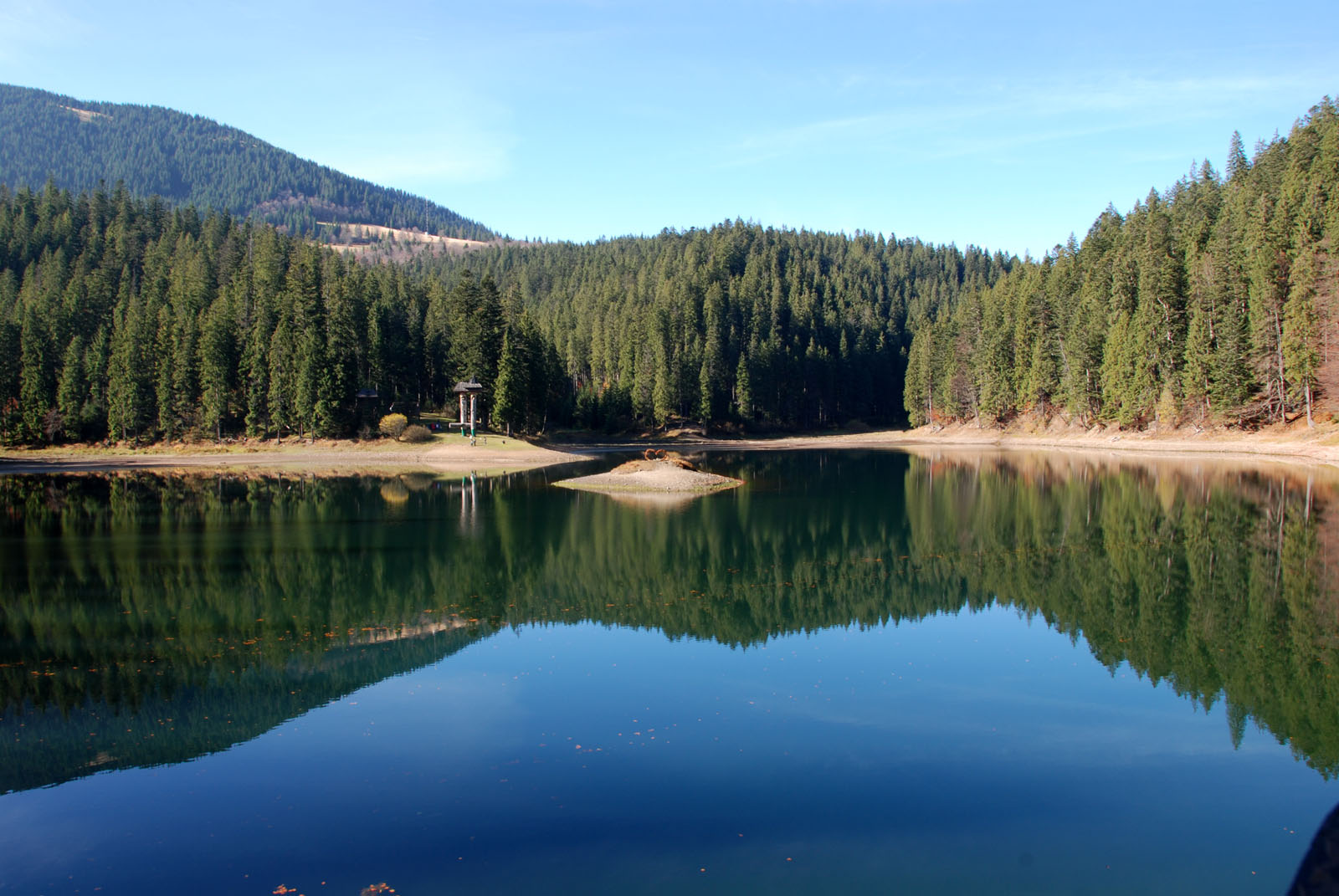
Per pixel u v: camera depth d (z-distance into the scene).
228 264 115.44
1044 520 39.12
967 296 133.38
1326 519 36.22
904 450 96.69
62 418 87.31
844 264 193.62
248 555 31.53
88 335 99.56
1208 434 73.06
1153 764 13.62
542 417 109.81
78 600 24.48
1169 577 26.92
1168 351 77.75
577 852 10.85
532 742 14.44
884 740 14.55
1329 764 13.61
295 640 20.70
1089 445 83.69
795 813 11.93
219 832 11.49
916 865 10.57
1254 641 20.28
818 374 140.00
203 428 88.50
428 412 106.38
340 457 80.25
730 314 140.88
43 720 15.55
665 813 11.91
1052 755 13.96
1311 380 63.16
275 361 85.94
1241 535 33.22
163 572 28.33
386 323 99.25
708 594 25.78
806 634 21.39
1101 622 22.27
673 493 52.44
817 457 86.88
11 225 137.75
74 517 41.34
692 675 18.09
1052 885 10.13
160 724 15.38
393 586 26.58
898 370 156.00
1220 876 10.35
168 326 90.38
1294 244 66.12
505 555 31.75
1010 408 105.19
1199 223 80.12
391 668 18.59
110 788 12.84
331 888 10.11
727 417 130.12
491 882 10.20
